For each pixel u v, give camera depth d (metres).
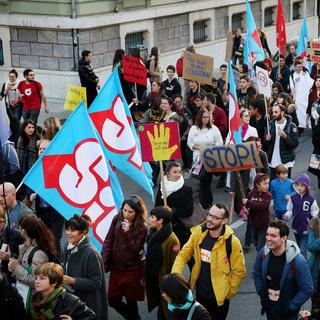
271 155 12.58
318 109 14.70
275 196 10.59
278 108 12.46
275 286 7.15
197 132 12.33
